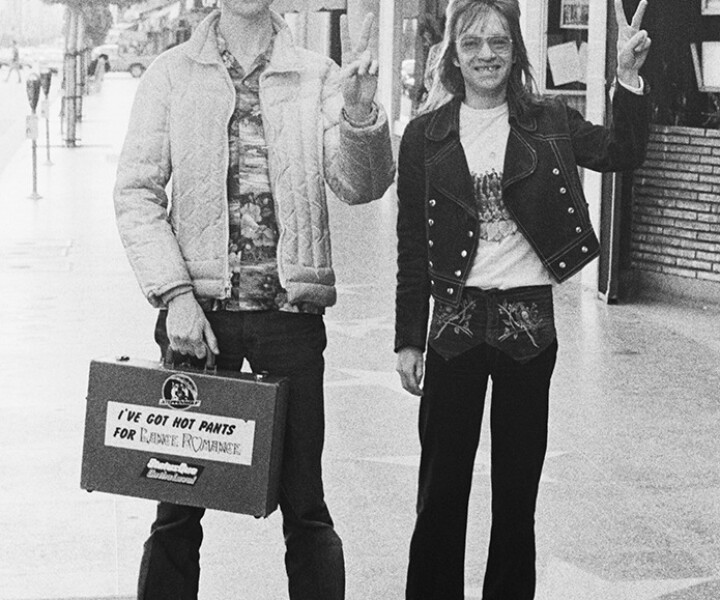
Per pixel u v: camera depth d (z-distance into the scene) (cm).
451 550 519
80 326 1200
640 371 1069
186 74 489
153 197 492
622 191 1408
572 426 898
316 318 499
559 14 1569
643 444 857
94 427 480
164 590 507
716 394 996
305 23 3703
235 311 488
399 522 699
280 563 639
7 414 897
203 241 488
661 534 689
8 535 671
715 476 790
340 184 484
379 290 1419
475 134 503
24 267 1535
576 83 1573
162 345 509
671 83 1420
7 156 3038
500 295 497
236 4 483
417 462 804
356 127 468
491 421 511
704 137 1363
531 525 516
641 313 1333
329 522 505
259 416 466
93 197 2278
